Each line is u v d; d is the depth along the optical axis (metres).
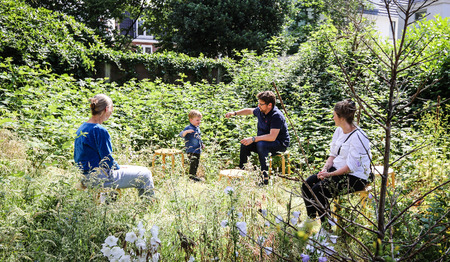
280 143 5.41
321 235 2.33
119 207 2.54
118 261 2.14
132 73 11.30
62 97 7.04
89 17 18.52
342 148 3.65
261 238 2.29
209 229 2.65
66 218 2.40
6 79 7.14
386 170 1.82
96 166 3.48
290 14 21.22
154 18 22.45
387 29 19.23
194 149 5.75
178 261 2.54
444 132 6.48
